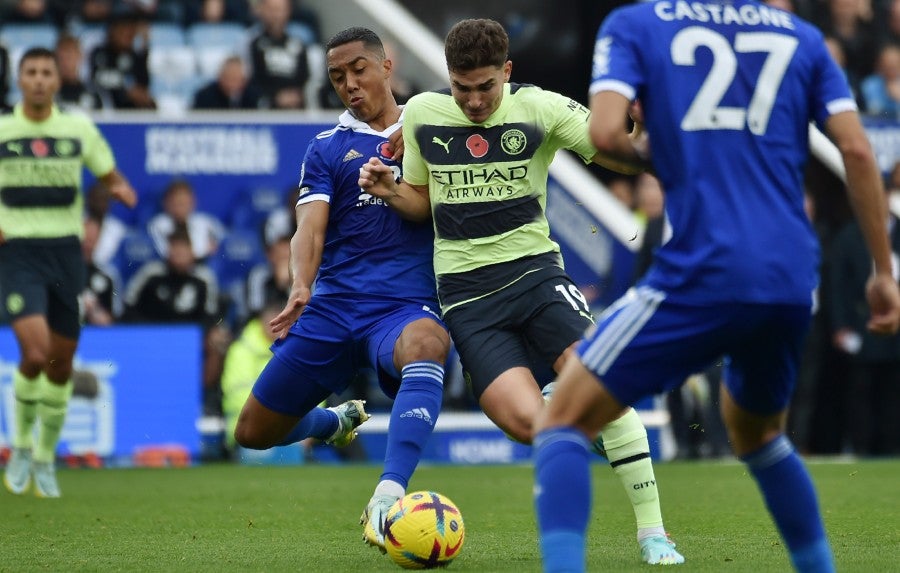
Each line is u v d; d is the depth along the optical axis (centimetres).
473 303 1984
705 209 1370
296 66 5434
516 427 1841
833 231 5459
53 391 3284
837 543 2181
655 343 1377
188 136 5078
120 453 4441
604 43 1422
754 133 1391
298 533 2420
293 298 2083
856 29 5859
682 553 2059
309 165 2223
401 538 1830
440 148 1998
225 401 4641
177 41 5666
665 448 4794
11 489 3312
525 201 1994
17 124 3316
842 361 5119
